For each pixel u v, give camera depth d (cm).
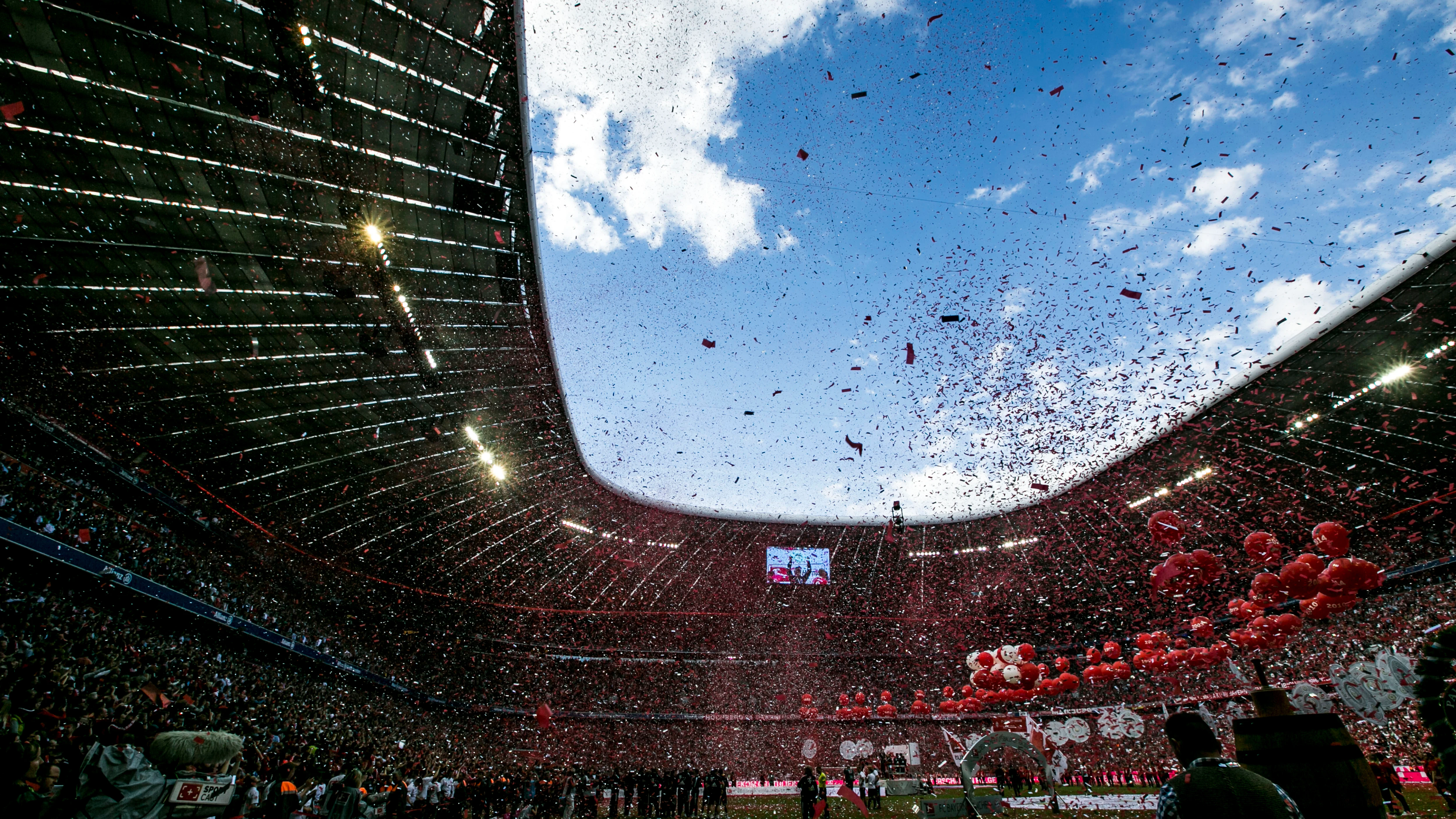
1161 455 3278
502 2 1620
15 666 1116
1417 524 3070
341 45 1581
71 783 391
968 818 1165
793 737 4528
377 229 2025
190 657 2081
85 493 2245
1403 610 2955
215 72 1539
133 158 1630
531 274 2458
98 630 1716
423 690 3906
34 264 1769
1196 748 266
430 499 3512
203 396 2408
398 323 2397
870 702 4797
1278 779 409
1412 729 2097
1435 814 987
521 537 4169
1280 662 3005
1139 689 3856
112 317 2006
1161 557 3944
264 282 2078
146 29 1420
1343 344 2322
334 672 3169
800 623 5275
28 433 2020
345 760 1645
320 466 2986
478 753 3553
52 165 1567
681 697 4812
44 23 1344
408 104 1753
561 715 4397
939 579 4966
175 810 404
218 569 2781
